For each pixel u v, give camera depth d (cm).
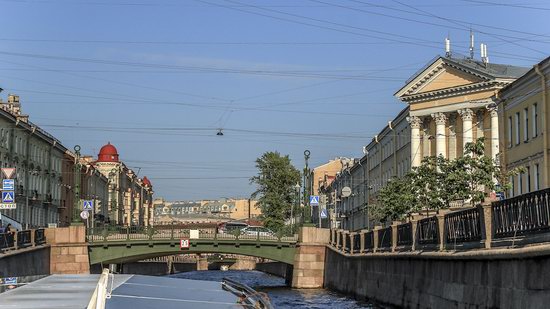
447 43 5259
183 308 643
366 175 7575
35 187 6331
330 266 4216
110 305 618
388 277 2689
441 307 1945
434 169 3506
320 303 3203
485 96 4794
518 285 1407
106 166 10356
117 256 4409
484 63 5141
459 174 3225
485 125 4825
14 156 5638
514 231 1499
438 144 5134
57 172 7200
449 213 1967
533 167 3916
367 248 3219
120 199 10712
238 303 699
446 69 5128
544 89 3766
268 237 4559
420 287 2206
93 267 4434
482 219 1672
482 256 1581
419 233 2297
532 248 1312
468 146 3247
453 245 1909
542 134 3784
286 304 3170
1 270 2892
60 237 4281
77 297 624
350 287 3509
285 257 4556
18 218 5747
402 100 5416
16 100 6900
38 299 610
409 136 5653
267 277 6731
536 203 1384
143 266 6788
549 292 1262
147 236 4469
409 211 3631
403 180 4166
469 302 1703
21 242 3522
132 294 697
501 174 3256
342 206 9044
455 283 1828
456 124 5091
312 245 4456
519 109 4141
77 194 4497
